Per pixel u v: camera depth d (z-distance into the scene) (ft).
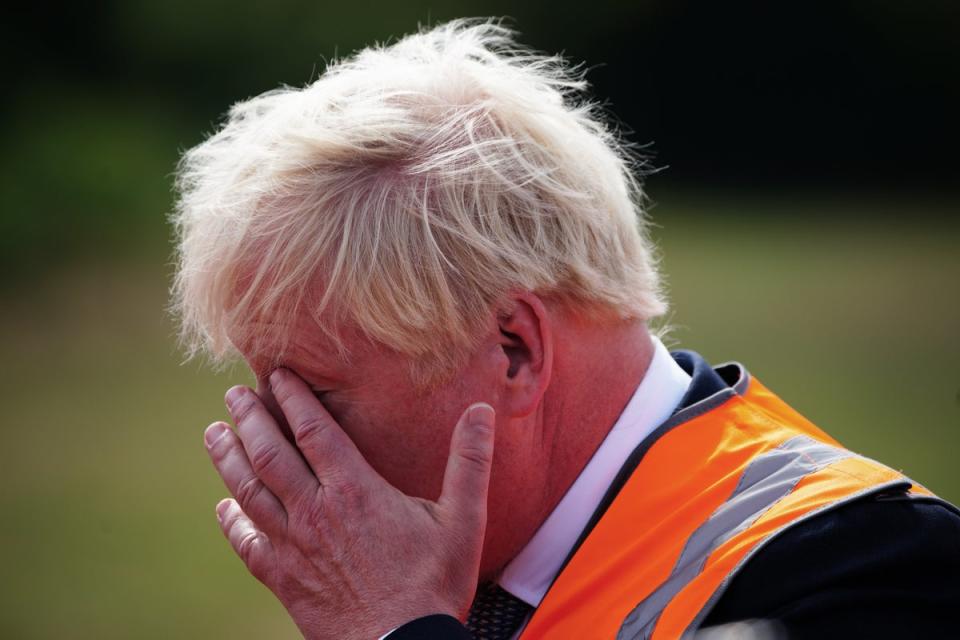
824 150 220.43
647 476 17.25
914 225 167.84
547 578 17.89
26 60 203.72
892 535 15.42
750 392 19.36
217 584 57.21
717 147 223.92
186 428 85.15
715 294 125.90
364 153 16.44
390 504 16.15
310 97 17.53
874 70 223.10
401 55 19.12
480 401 16.62
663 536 16.60
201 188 17.95
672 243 159.63
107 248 153.48
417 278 15.93
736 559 15.61
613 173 18.26
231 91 220.23
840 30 223.71
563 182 17.06
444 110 17.02
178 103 213.05
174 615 52.95
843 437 72.59
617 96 231.91
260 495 16.76
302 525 16.26
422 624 15.21
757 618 15.14
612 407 17.84
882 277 133.69
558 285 16.93
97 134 180.65
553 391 17.31
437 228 16.07
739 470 16.88
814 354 97.60
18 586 57.06
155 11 218.79
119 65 214.69
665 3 229.66
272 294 16.29
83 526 65.57
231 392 17.56
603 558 16.83
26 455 79.56
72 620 52.31
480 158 16.47
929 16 219.61
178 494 71.26
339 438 16.52
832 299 122.01
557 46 234.79
